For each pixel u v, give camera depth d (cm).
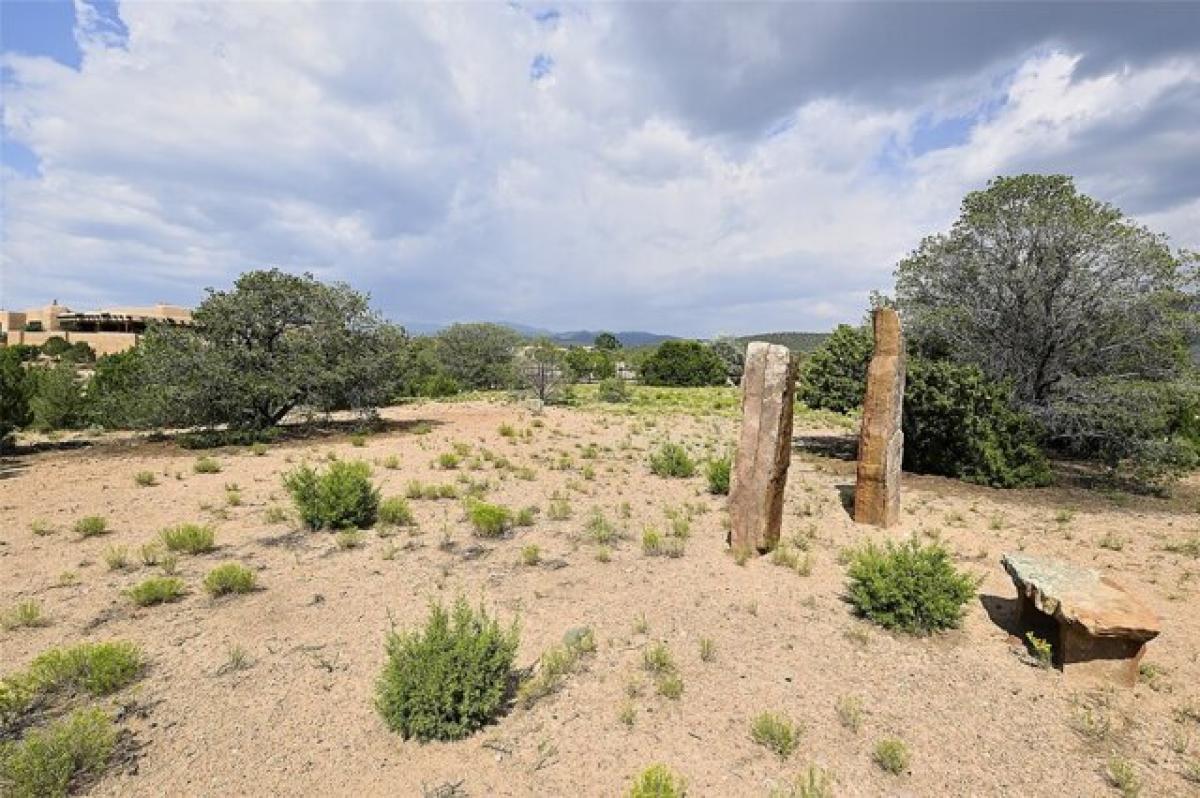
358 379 1872
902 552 646
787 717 454
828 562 792
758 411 802
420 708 422
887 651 564
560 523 926
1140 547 888
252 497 1041
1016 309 1408
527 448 1605
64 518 906
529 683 485
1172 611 666
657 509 1023
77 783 372
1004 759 418
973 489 1262
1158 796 387
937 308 1450
